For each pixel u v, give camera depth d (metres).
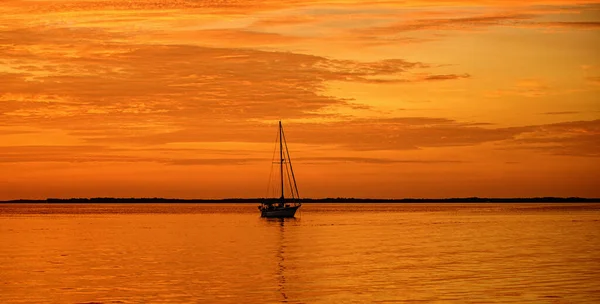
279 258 57.94
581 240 75.94
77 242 79.00
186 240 80.56
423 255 59.59
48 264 55.00
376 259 56.56
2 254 63.97
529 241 74.88
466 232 93.38
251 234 91.38
